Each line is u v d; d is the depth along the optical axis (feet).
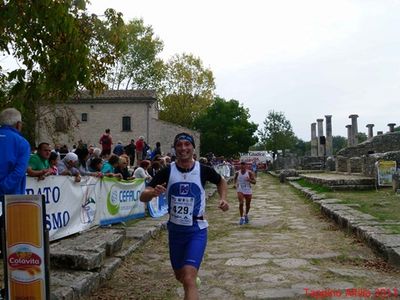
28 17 19.62
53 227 26.73
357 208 47.32
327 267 26.37
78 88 24.57
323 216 49.49
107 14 25.20
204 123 205.87
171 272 25.71
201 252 15.96
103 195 35.50
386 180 69.46
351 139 166.40
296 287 22.26
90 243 25.79
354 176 85.46
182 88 205.26
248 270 26.00
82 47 20.88
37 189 25.16
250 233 39.99
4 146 17.62
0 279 20.68
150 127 159.02
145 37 195.62
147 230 36.19
